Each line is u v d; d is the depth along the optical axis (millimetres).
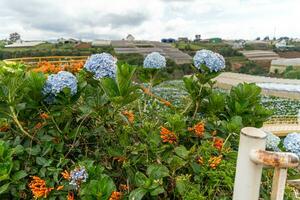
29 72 2021
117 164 2049
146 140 2037
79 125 2020
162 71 2541
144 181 1754
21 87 1871
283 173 1173
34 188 1716
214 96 2260
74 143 2010
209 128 2283
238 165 1235
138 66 2486
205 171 1877
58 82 1869
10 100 1836
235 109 2293
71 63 3320
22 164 1883
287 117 16359
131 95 1896
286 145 1985
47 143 1927
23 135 2020
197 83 2314
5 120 2098
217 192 1810
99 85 2131
